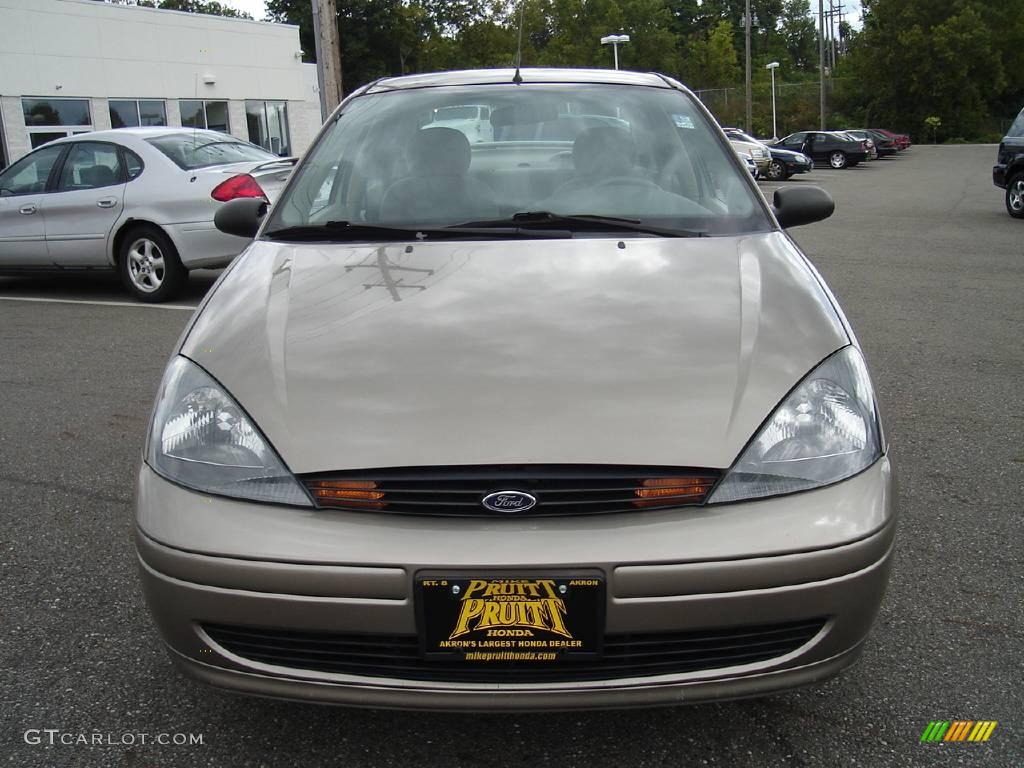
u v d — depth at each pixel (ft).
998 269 28.45
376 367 6.44
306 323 7.01
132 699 7.13
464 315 6.99
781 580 5.65
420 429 5.91
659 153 9.73
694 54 217.97
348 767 6.34
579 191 9.21
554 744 6.56
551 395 6.11
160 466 6.21
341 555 5.60
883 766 6.25
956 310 22.13
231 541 5.73
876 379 16.05
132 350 18.95
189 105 81.61
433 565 5.54
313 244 8.61
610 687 5.70
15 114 67.87
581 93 10.55
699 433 5.90
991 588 8.64
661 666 5.76
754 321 6.87
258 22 87.35
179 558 5.82
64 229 24.66
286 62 90.79
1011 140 44.86
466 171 9.55
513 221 8.75
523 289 7.37
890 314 21.76
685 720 6.81
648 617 5.60
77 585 8.98
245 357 6.66
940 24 204.54
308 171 9.89
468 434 5.85
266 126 90.02
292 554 5.63
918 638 7.82
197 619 5.89
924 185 73.46
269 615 5.72
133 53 76.13
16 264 25.44
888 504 6.04
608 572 5.53
